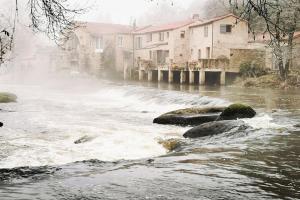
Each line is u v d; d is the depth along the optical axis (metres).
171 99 31.42
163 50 61.72
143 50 68.12
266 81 40.66
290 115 20.70
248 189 8.52
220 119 19.67
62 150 14.45
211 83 49.41
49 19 9.09
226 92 34.34
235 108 19.66
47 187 8.56
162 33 62.81
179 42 58.91
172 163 10.88
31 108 29.14
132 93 38.50
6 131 18.62
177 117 20.75
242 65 44.88
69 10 9.17
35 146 15.05
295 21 27.38
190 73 47.59
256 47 48.84
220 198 7.90
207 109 21.45
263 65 44.62
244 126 16.05
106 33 72.12
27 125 20.50
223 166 10.53
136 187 8.58
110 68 71.50
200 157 11.65
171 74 51.72
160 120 21.14
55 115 25.05
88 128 19.34
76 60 74.94
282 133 15.60
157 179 9.21
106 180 9.12
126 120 22.84
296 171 10.06
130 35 71.69
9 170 10.07
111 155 13.89
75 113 26.36
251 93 33.28
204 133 16.12
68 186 8.63
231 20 51.16
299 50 39.44
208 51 52.91
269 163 10.92
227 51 51.25
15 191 8.27
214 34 50.97
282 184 8.92
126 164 10.84
